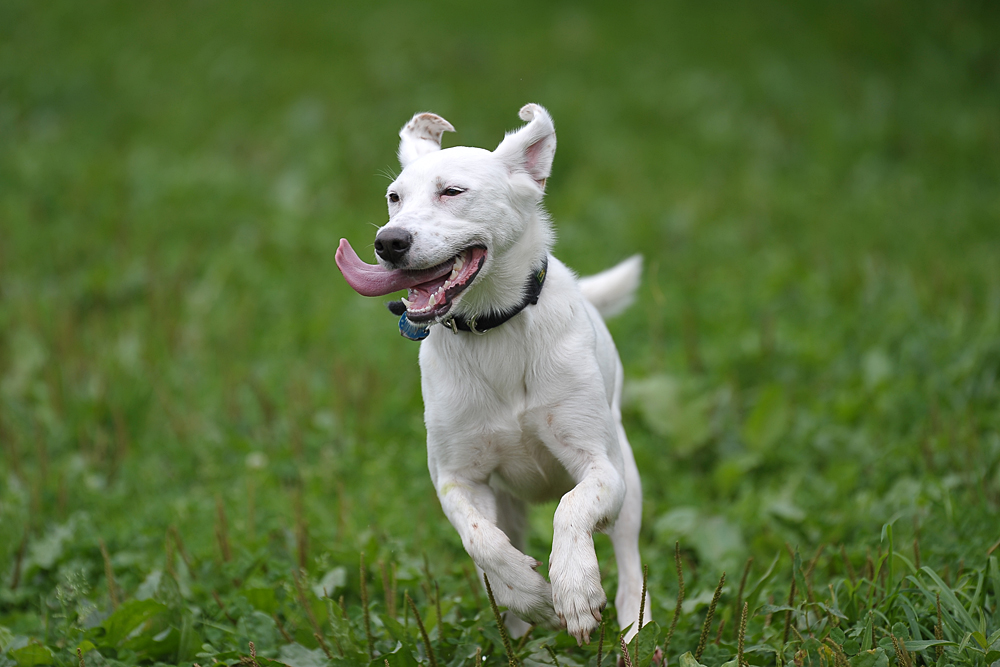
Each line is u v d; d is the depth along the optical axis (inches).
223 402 281.9
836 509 219.9
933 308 321.7
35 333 318.3
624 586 169.9
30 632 183.2
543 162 169.0
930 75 640.4
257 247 397.7
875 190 478.6
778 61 641.0
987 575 173.6
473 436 164.2
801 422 261.4
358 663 157.2
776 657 152.7
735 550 205.8
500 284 161.5
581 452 162.4
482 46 655.8
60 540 208.4
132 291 357.7
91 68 599.8
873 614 158.6
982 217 435.5
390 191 166.9
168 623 173.5
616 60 642.2
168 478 251.0
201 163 482.6
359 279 157.9
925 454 225.1
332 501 231.8
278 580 192.9
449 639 162.7
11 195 441.1
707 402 260.4
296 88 589.0
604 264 383.9
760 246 409.1
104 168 467.5
